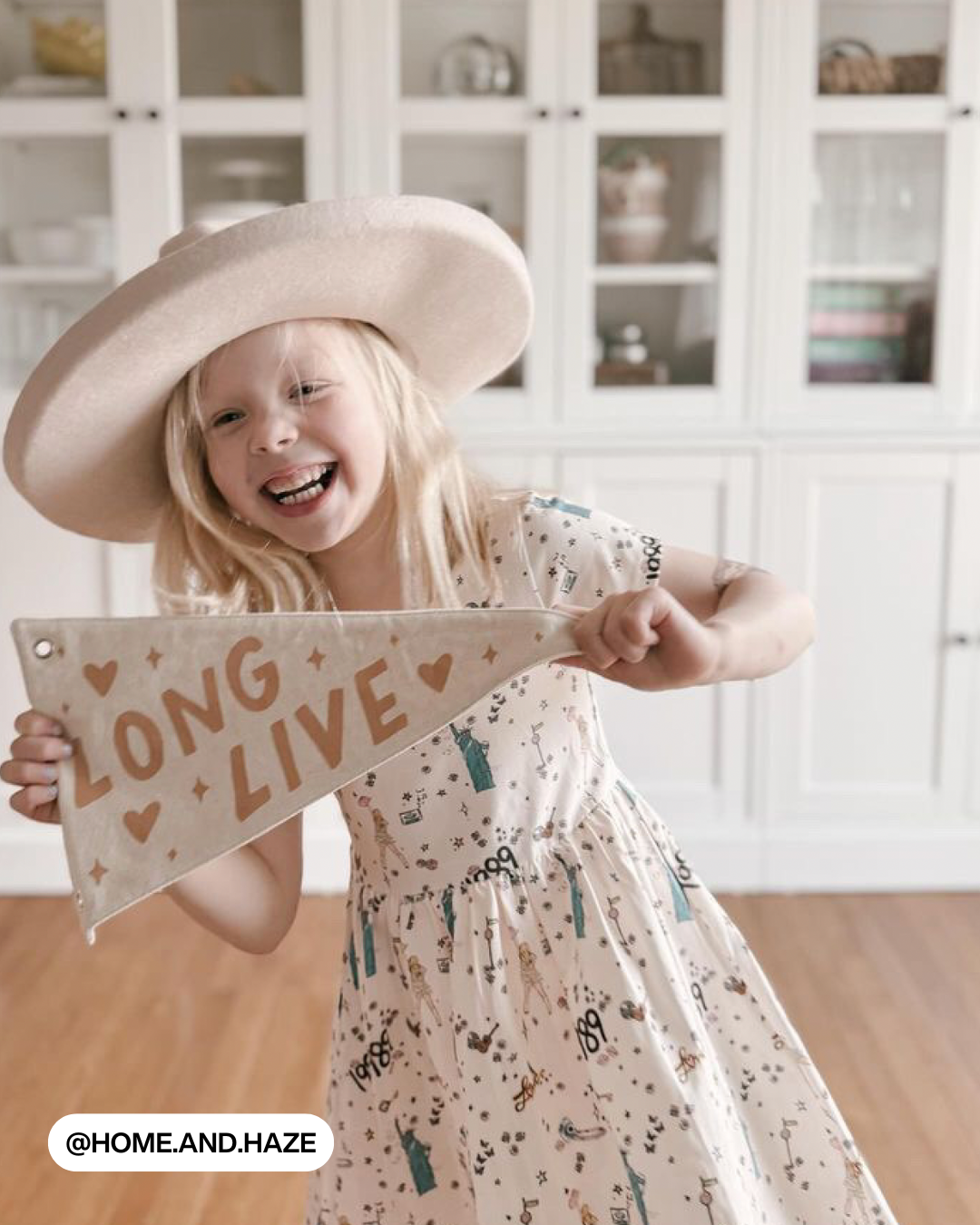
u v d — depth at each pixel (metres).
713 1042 1.15
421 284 1.17
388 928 1.18
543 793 1.14
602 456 2.83
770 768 2.91
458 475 1.21
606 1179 1.09
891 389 2.83
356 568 1.22
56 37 2.78
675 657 0.94
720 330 2.82
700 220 2.83
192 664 1.01
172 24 2.77
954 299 2.81
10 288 2.89
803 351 2.83
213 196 2.83
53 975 2.51
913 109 2.76
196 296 1.04
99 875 1.00
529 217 2.80
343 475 1.13
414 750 1.14
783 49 2.75
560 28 2.76
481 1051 1.12
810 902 2.87
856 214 2.81
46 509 1.24
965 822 2.93
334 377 1.13
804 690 2.89
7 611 2.88
